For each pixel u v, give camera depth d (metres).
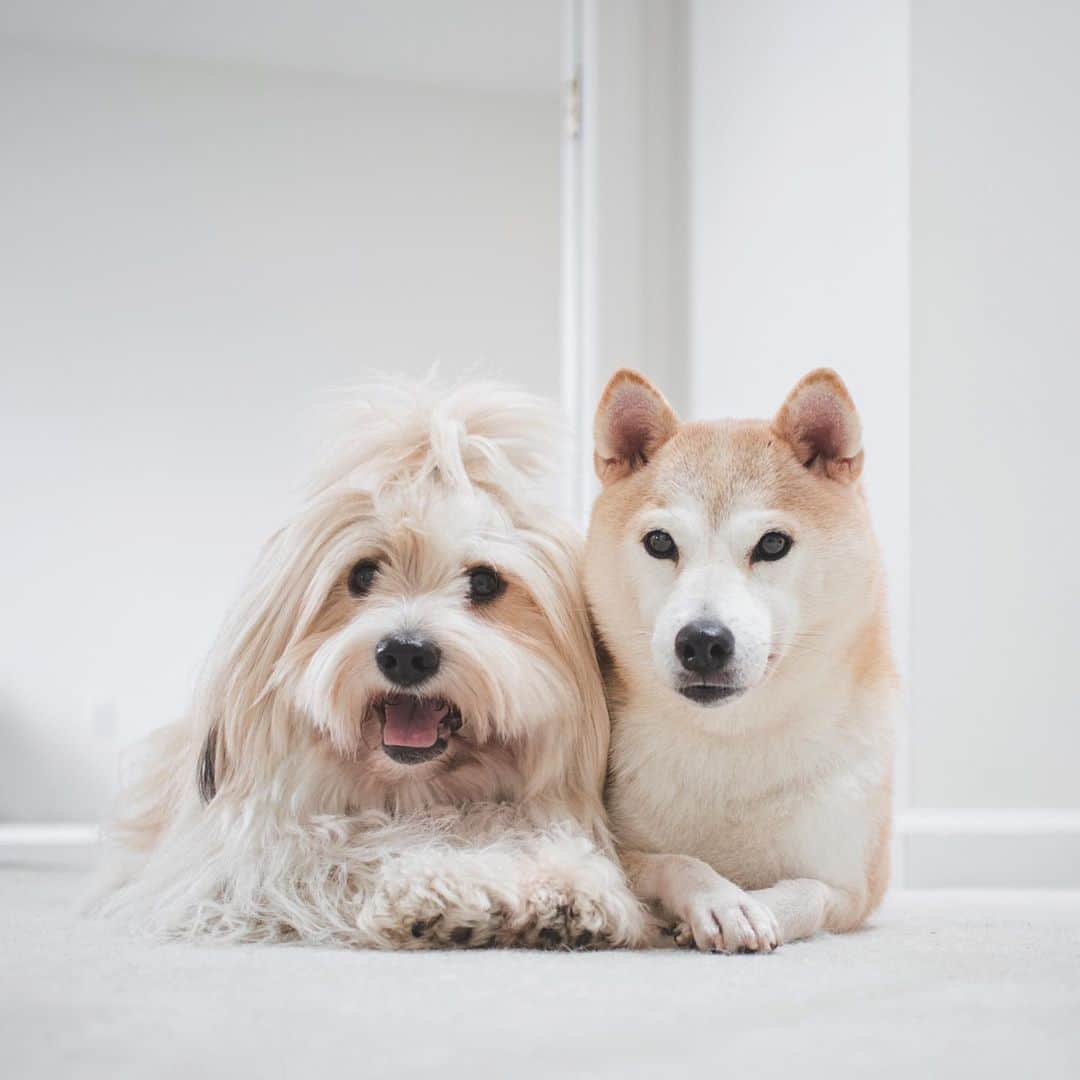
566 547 1.73
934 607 2.61
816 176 2.82
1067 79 2.65
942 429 2.62
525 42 5.72
